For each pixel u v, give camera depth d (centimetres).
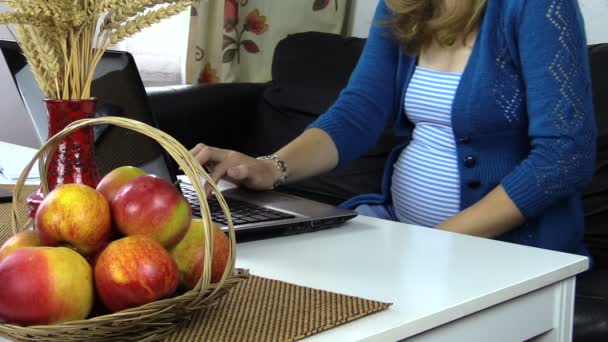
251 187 129
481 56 144
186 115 227
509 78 143
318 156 150
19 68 126
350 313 71
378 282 83
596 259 170
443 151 151
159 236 67
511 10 141
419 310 73
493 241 102
